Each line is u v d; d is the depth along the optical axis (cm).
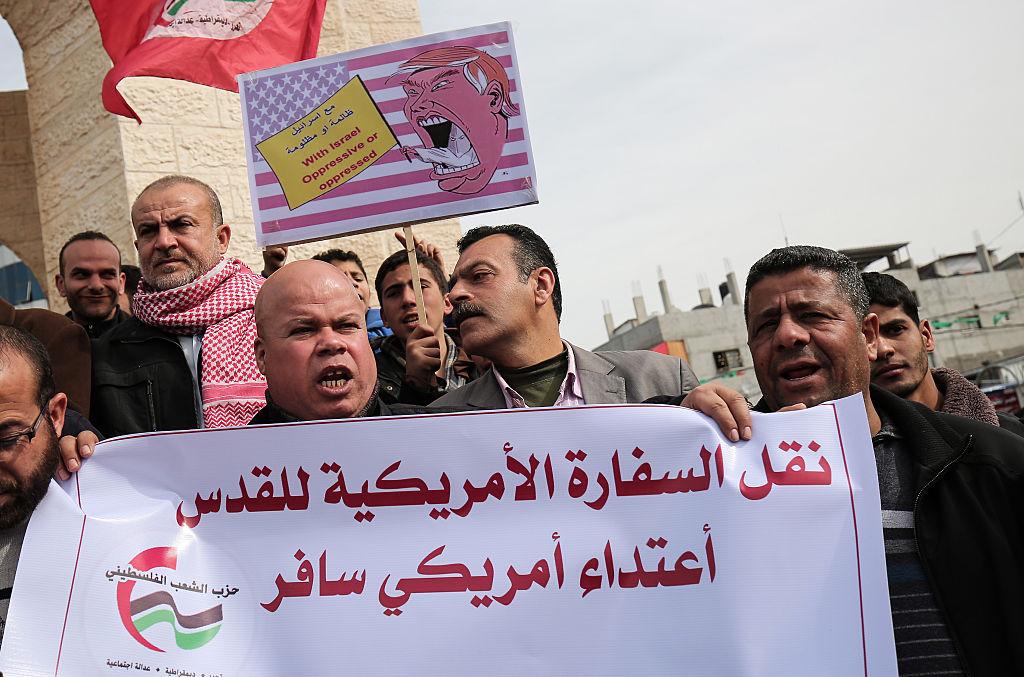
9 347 262
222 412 396
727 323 3991
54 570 268
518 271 393
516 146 388
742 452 265
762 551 255
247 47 505
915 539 257
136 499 278
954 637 243
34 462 263
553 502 269
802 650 246
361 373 301
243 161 741
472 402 390
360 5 839
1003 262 4553
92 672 261
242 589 269
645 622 255
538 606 261
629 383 404
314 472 277
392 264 491
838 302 278
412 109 394
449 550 268
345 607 265
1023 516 249
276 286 304
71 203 755
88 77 738
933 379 429
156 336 414
